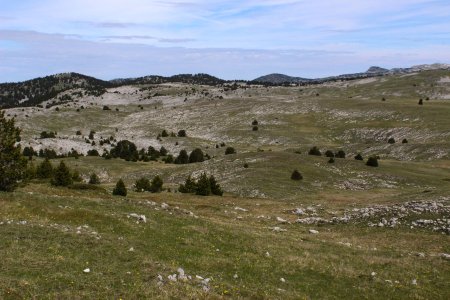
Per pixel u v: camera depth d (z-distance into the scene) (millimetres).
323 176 71688
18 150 33562
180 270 20109
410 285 22766
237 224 37438
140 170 96625
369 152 108438
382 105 168375
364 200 56531
